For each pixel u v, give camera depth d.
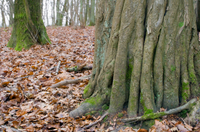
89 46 8.27
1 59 6.75
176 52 2.68
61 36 12.02
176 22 2.64
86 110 3.02
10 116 2.82
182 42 2.71
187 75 2.74
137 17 2.65
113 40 2.86
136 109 2.72
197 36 2.88
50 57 6.79
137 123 2.65
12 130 2.46
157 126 2.42
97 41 3.25
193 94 2.75
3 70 5.31
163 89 2.71
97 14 3.15
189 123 2.45
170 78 2.67
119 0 2.77
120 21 2.79
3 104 3.22
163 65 2.69
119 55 2.76
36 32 9.30
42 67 5.70
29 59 6.75
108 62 2.97
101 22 3.14
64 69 5.43
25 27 9.10
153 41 2.61
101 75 3.09
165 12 2.61
